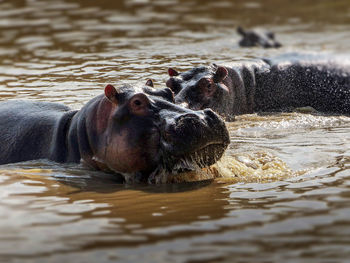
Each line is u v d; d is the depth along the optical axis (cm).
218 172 1725
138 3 5447
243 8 5525
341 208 1362
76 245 1193
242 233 1233
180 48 3606
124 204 1466
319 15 5375
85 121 1806
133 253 1145
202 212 1382
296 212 1351
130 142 1670
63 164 1866
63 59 3350
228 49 3700
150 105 1678
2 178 1717
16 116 2042
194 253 1137
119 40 3891
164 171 1672
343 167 1741
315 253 1125
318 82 2839
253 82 2728
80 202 1484
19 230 1280
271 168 1766
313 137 2172
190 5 5491
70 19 4756
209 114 1617
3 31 4366
